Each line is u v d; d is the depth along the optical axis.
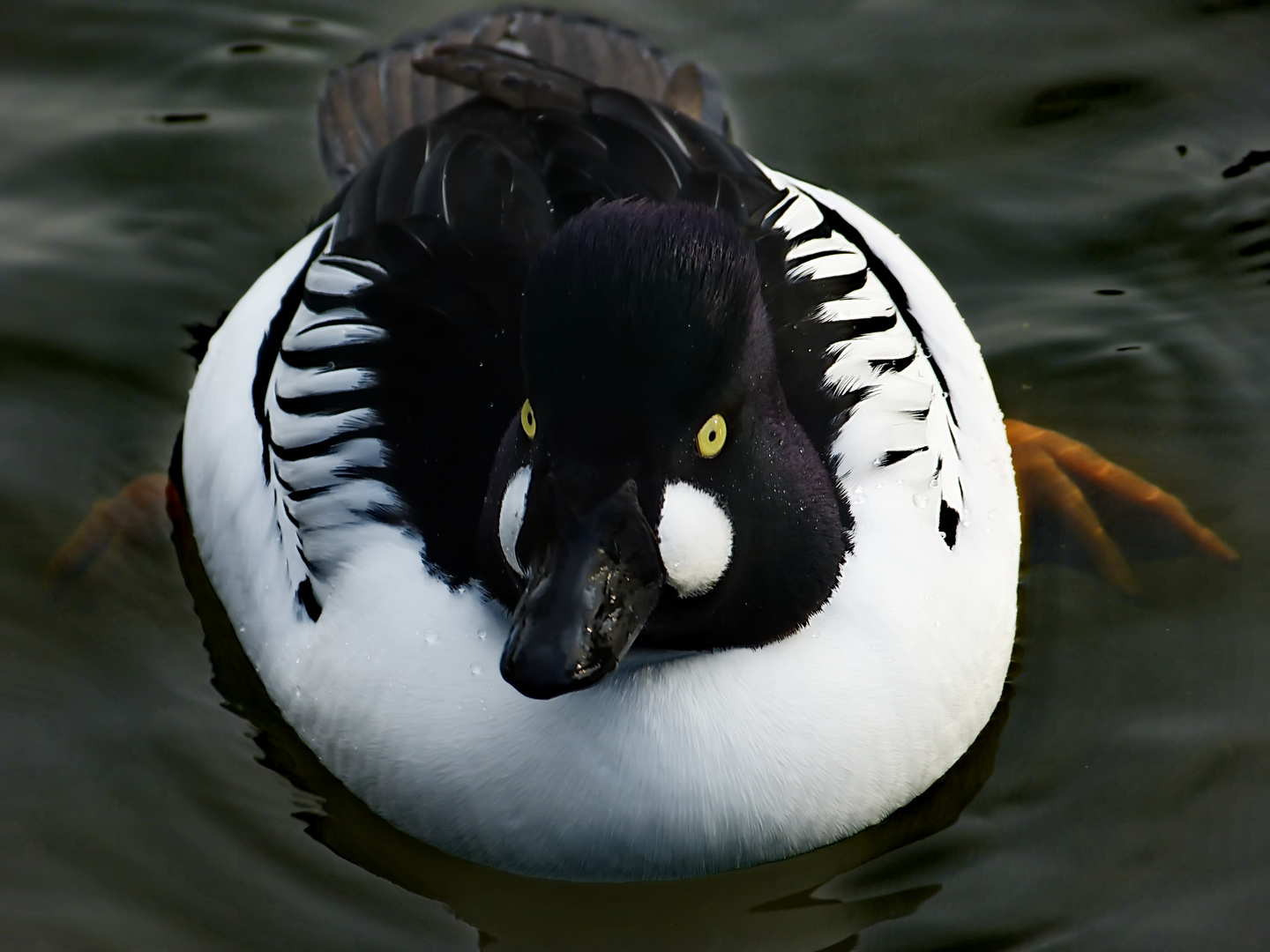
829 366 7.70
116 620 9.26
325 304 8.37
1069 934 7.36
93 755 8.41
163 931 7.47
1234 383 10.51
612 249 5.75
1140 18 12.73
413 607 7.57
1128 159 11.82
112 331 10.96
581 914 7.77
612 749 7.27
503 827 7.53
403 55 11.30
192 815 8.09
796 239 8.28
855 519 7.56
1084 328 10.90
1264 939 7.25
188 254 11.45
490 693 7.39
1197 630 8.97
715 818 7.38
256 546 8.48
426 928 7.60
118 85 12.48
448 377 7.68
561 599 5.84
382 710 7.63
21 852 7.85
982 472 8.55
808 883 7.76
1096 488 9.88
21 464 10.12
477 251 8.02
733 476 6.28
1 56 12.57
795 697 7.28
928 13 12.80
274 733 8.56
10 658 8.95
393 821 7.93
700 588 6.41
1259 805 7.91
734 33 12.68
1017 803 8.05
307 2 12.77
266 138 12.18
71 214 11.66
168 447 10.34
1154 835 7.80
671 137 9.08
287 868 7.84
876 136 12.01
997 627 8.12
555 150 8.49
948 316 9.27
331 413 7.96
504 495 6.56
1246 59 12.40
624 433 5.87
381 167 9.09
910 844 7.90
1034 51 12.53
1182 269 11.23
